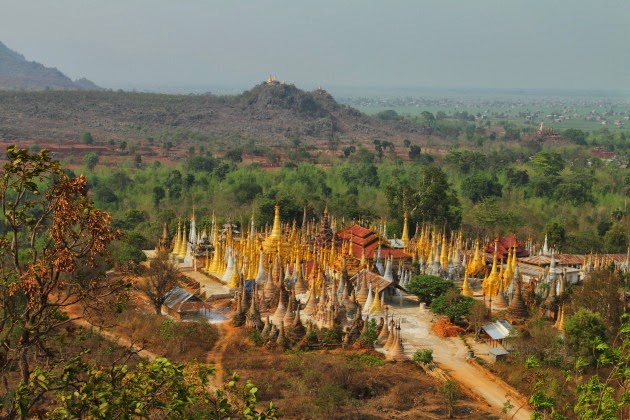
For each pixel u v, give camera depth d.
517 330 89.94
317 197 186.38
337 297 95.69
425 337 92.19
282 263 108.69
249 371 75.44
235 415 43.78
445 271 122.19
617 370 42.34
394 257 125.19
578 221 187.50
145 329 84.44
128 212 165.00
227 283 109.06
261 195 194.88
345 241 125.75
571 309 96.38
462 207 196.38
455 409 69.50
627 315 44.19
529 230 172.38
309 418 64.88
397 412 68.25
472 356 84.81
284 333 86.44
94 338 71.62
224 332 90.06
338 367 74.12
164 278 96.62
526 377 75.44
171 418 35.81
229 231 124.12
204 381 39.19
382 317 94.38
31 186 34.84
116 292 39.31
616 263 141.12
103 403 31.73
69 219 34.12
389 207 178.88
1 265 36.16
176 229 147.38
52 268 34.72
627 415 57.25
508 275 112.62
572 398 66.56
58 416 32.66
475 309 92.19
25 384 33.12
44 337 39.06
